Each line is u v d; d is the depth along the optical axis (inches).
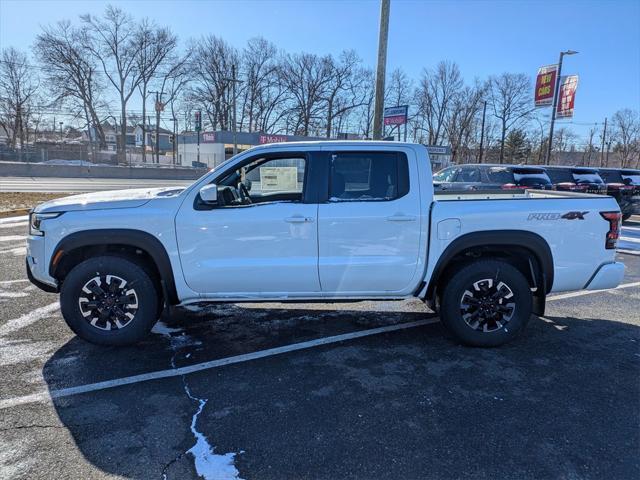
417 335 187.6
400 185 167.3
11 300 218.8
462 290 170.1
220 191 175.2
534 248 169.6
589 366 160.4
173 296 167.3
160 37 2519.7
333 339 182.5
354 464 106.3
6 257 300.2
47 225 159.9
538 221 169.2
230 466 105.3
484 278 169.8
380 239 165.8
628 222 590.2
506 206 168.9
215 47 2662.4
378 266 166.9
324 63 2800.2
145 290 163.8
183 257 162.9
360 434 118.2
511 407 132.3
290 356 166.1
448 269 175.3
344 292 171.0
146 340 178.5
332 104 2856.8
